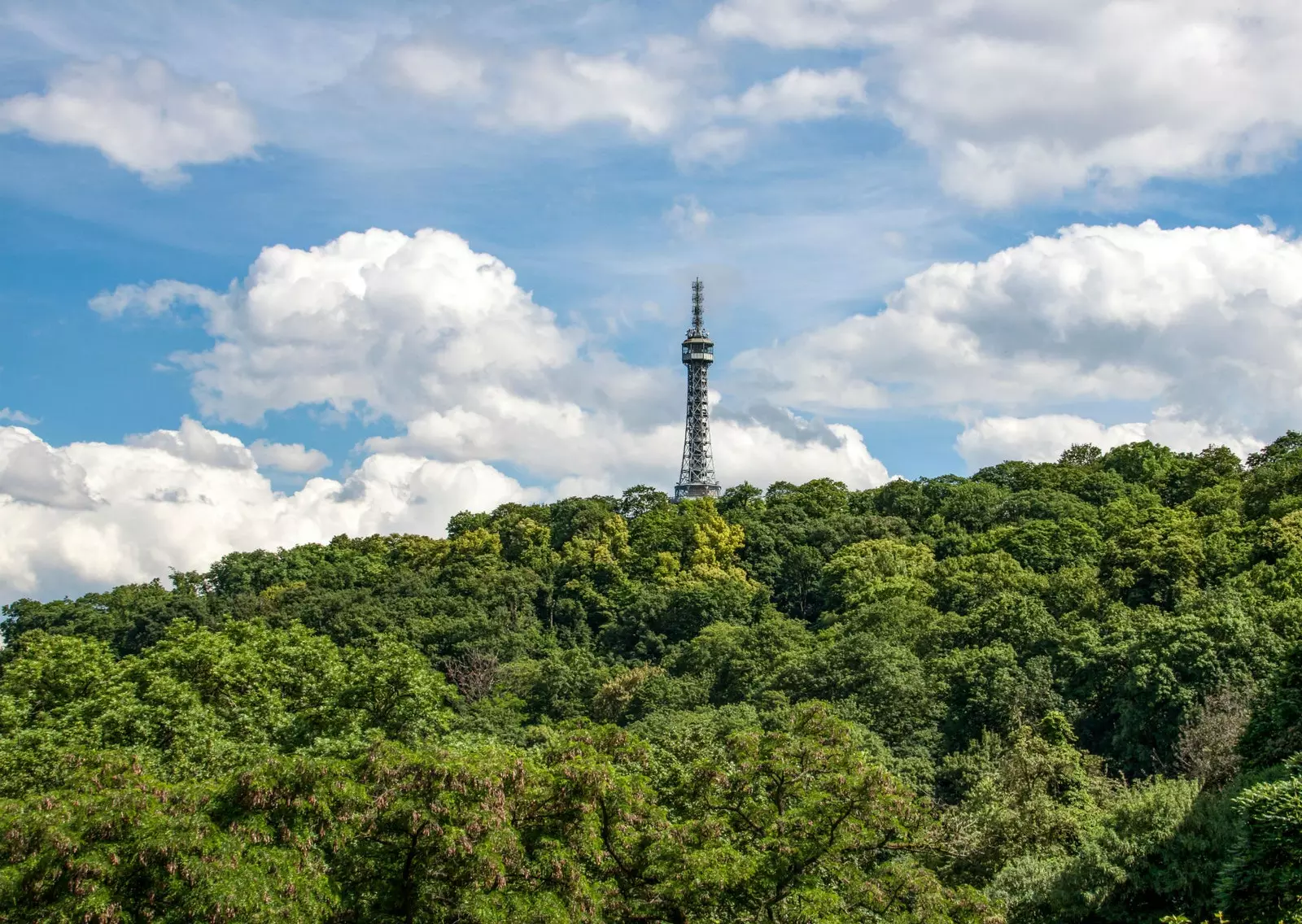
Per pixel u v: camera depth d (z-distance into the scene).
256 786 39.25
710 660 129.50
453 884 39.69
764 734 51.03
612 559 184.88
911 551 163.12
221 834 37.81
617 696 119.62
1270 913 40.62
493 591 175.12
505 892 39.59
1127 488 177.75
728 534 189.12
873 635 105.38
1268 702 56.75
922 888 44.88
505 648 148.00
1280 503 124.62
